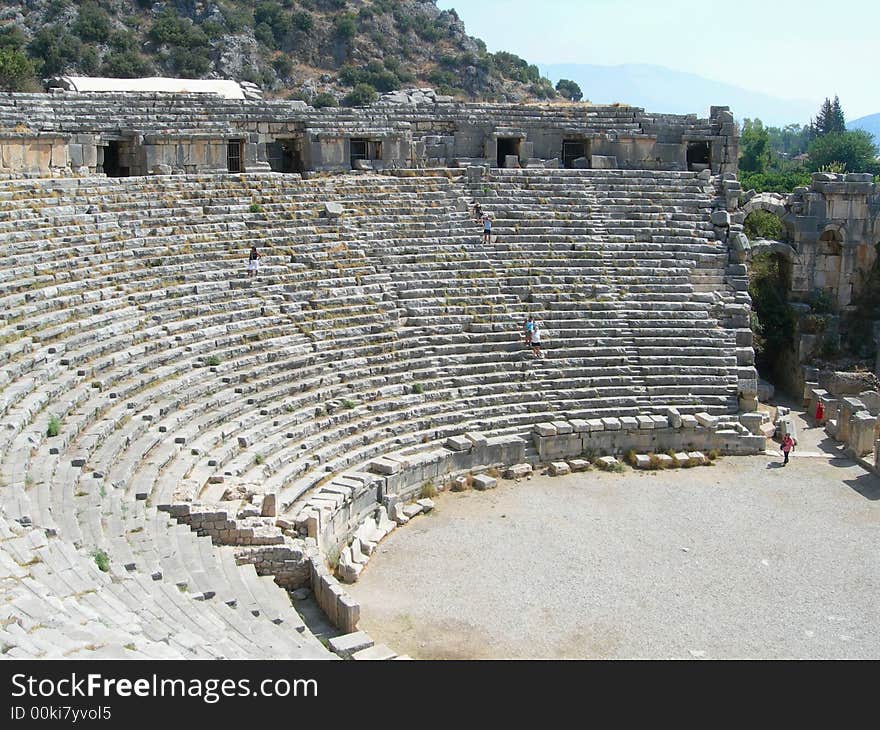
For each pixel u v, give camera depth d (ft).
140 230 109.29
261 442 91.76
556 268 129.08
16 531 59.62
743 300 132.57
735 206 142.51
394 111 140.56
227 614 61.87
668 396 120.88
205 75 303.27
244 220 118.42
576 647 70.13
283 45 344.69
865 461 113.91
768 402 141.69
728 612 76.38
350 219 125.49
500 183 138.41
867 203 150.30
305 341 107.76
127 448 80.38
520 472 108.99
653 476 110.73
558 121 148.05
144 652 46.85
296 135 135.95
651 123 150.82
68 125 119.14
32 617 48.14
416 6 399.85
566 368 119.44
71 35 293.64
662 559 86.58
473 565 84.84
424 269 123.75
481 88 359.25
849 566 85.61
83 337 89.71
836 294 151.64
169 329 98.32
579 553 87.71
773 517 97.60
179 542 70.64
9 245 94.32
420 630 72.49
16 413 75.15
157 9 326.65
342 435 99.71
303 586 77.46
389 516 94.89
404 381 110.63
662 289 130.62
